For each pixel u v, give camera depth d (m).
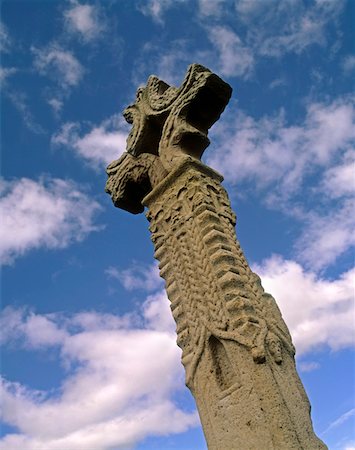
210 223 7.51
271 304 7.00
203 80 8.45
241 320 6.39
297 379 6.23
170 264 7.78
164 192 8.48
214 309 6.75
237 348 6.24
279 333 6.54
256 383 5.91
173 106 8.83
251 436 5.70
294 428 5.54
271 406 5.68
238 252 7.41
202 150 8.81
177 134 8.51
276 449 5.41
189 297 7.21
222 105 8.80
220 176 8.67
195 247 7.48
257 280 7.24
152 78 9.78
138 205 9.80
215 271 7.00
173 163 8.40
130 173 9.38
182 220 7.88
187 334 7.02
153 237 8.27
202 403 6.42
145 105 9.63
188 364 6.80
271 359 6.13
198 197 7.84
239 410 5.93
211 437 6.14
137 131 9.42
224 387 6.32
